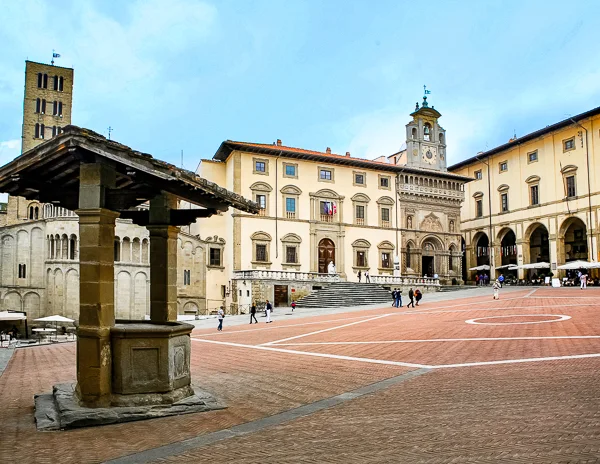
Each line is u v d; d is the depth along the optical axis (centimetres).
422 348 1980
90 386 1048
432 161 7431
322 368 1630
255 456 773
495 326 2544
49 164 1134
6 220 8112
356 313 4169
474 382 1281
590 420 896
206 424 977
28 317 5397
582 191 6350
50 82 9006
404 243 7044
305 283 5753
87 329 1058
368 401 1134
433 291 6425
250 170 6141
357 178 6838
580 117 6278
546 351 1708
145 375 1080
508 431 853
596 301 3569
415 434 861
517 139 7206
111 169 1120
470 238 8212
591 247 6191
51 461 769
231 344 2525
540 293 4841
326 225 6538
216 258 6272
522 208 7244
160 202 1338
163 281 1320
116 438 891
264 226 6166
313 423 960
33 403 1227
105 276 1080
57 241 5453
